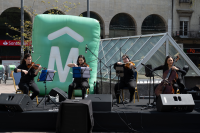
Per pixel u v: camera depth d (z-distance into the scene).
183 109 5.02
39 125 4.96
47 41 7.90
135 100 7.15
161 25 23.41
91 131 4.55
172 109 5.07
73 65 6.00
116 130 4.90
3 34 20.78
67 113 4.48
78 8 20.70
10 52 21.31
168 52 8.39
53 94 6.47
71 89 6.11
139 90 7.68
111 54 10.47
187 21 23.56
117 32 22.61
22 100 4.93
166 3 22.91
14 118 4.95
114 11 21.86
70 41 8.00
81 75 5.62
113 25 22.48
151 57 8.15
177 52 8.48
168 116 4.86
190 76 8.55
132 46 9.38
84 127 4.43
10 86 12.87
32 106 5.57
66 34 8.02
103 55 11.13
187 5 23.23
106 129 4.92
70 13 20.47
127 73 6.59
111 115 4.93
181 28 23.44
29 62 5.89
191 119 4.86
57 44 7.95
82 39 8.10
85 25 8.09
